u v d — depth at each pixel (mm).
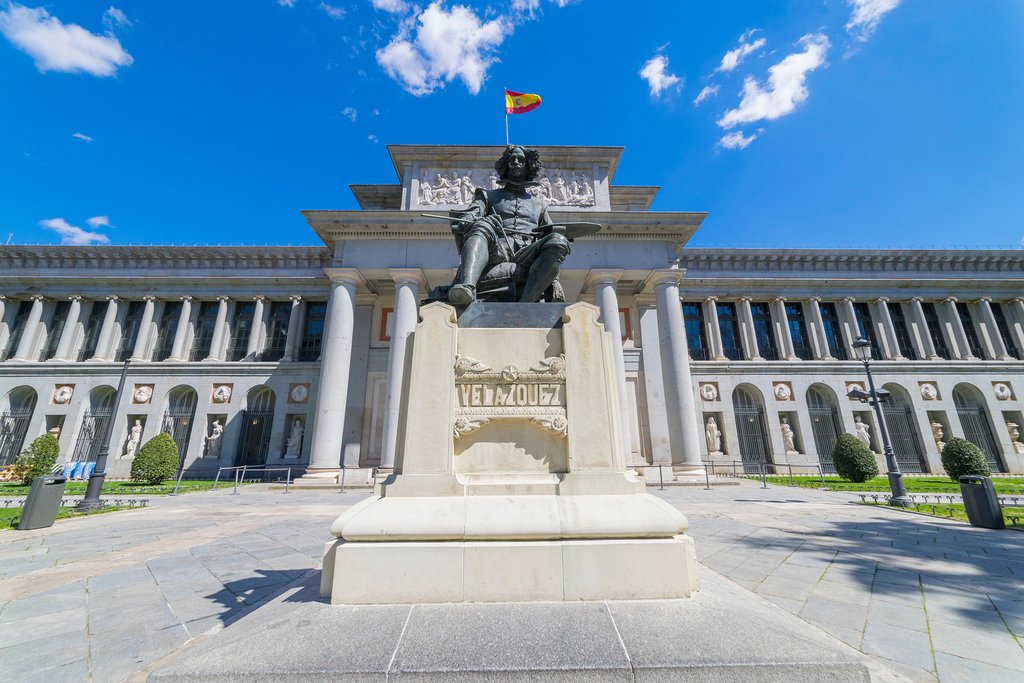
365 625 2465
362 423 25281
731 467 27906
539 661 2088
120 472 26156
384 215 22438
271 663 2090
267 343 30375
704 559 5992
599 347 3660
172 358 28703
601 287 22078
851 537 7492
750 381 30297
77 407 27547
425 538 2924
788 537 7488
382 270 22453
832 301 33031
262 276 30328
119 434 27250
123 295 30281
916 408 30281
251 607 4102
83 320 30016
